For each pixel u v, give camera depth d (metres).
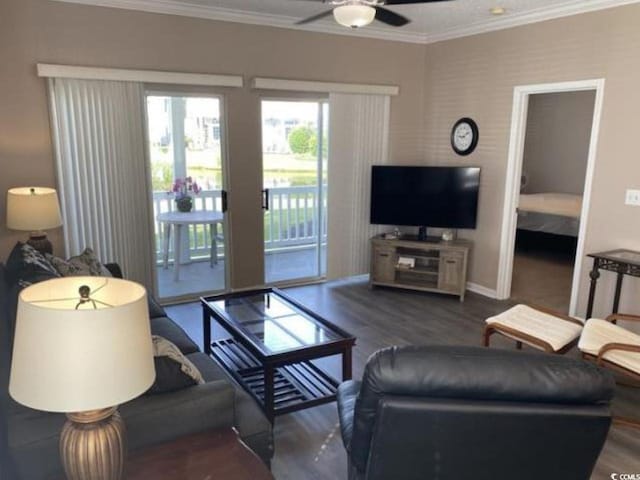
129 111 4.25
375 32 5.24
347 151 5.34
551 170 7.97
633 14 3.74
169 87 4.44
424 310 4.75
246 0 4.15
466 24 4.93
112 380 1.22
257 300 3.59
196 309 4.70
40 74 3.83
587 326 3.16
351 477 1.98
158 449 1.69
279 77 4.86
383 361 1.56
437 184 5.12
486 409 1.52
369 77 5.35
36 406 1.19
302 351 2.70
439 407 1.52
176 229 4.82
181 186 4.72
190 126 4.63
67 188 4.12
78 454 1.31
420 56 5.62
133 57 4.19
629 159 3.87
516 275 5.91
